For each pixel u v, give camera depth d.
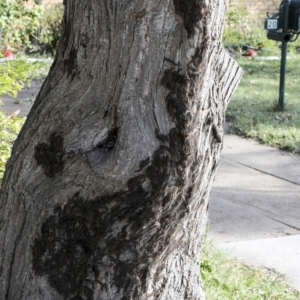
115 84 2.73
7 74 5.17
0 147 5.04
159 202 2.72
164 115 2.67
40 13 15.82
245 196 7.11
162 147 2.67
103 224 2.80
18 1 15.35
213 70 2.85
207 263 4.97
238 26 18.25
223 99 3.04
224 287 4.77
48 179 2.91
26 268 3.04
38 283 3.02
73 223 2.87
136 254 2.84
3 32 15.09
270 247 5.74
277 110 10.77
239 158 8.43
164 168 2.68
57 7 17.31
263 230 6.14
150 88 2.67
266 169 8.06
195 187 2.81
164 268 3.05
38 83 12.41
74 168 2.79
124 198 2.73
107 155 2.76
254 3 19.95
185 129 2.66
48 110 2.91
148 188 2.71
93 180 2.76
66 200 2.86
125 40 2.69
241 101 11.42
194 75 2.65
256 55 17.11
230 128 9.71
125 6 2.67
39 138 2.90
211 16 2.65
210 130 2.87
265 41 17.97
